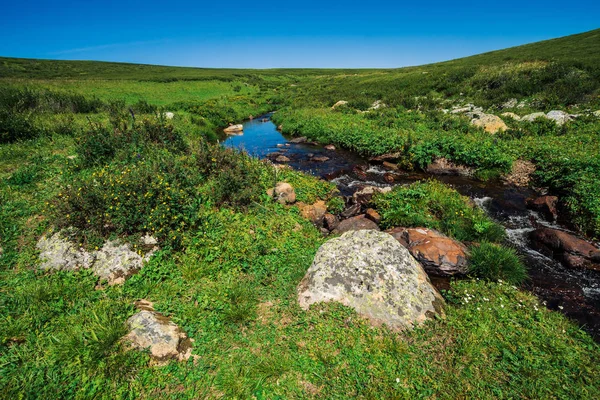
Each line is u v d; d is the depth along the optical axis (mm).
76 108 23047
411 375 4594
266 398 4219
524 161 14133
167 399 4129
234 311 5586
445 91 33688
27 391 3949
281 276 6883
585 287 7105
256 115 39062
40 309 5172
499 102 26812
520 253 8594
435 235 8117
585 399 4262
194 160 11875
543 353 5016
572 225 9734
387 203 10469
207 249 7219
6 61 76375
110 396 4047
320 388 4383
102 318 4980
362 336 5207
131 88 43469
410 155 16062
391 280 5992
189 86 53250
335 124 23922
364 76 67312
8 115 14469
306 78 100375
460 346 5086
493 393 4383
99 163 11016
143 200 7180
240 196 9344
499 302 6363
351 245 6645
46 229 7227
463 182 13977
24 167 10695
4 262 6250
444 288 6973
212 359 4730
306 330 5332
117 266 6352
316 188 12070
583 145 14305
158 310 5527
